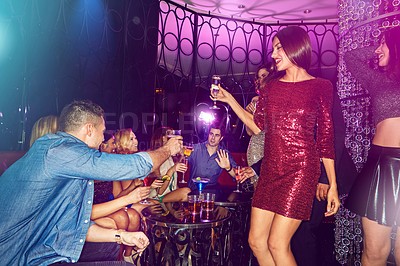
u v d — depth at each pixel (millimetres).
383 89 1764
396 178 1705
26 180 1420
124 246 2502
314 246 2293
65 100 3879
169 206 2520
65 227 1474
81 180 1543
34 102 3604
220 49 7230
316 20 5602
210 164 3580
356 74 1942
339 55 2773
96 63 4188
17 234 1399
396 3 2264
